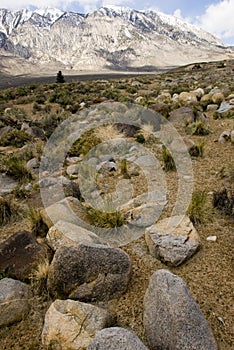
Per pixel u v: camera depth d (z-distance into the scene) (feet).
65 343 8.46
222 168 19.80
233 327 9.30
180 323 8.11
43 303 10.59
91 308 9.25
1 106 56.44
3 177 22.31
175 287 8.84
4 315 9.87
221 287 10.74
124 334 7.77
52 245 12.42
